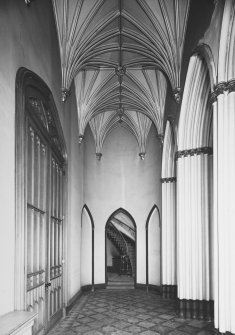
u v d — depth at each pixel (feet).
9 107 13.01
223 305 17.22
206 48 20.04
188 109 26.66
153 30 28.86
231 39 17.43
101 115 45.09
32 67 17.21
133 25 29.32
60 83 27.02
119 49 32.19
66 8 25.88
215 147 18.40
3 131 12.23
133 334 21.07
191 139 26.96
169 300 33.76
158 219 41.32
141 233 43.96
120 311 28.17
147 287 41.63
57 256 24.84
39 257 18.79
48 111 22.53
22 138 14.08
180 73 28.25
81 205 40.27
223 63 17.88
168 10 26.96
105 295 37.29
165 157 37.04
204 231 25.81
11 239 12.87
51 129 23.86
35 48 17.92
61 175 27.37
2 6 12.50
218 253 17.70
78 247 36.42
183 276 25.82
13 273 12.98
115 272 57.00
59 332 21.43
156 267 40.86
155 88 38.29
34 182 17.98
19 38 14.74
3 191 12.10
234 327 16.80
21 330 9.96
